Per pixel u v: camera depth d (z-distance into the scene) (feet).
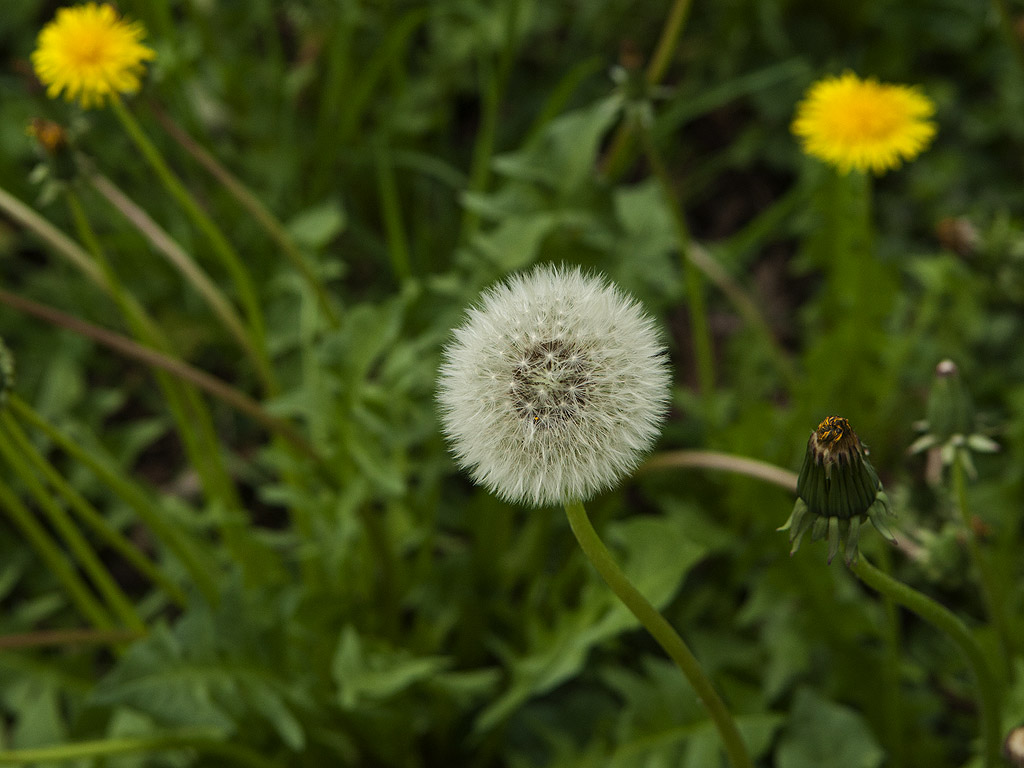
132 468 2.26
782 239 2.48
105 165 2.25
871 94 1.59
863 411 1.86
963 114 2.53
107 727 1.62
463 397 1.14
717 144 2.67
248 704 1.57
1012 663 1.53
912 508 1.66
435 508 1.84
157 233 1.65
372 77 2.24
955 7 2.54
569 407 1.12
